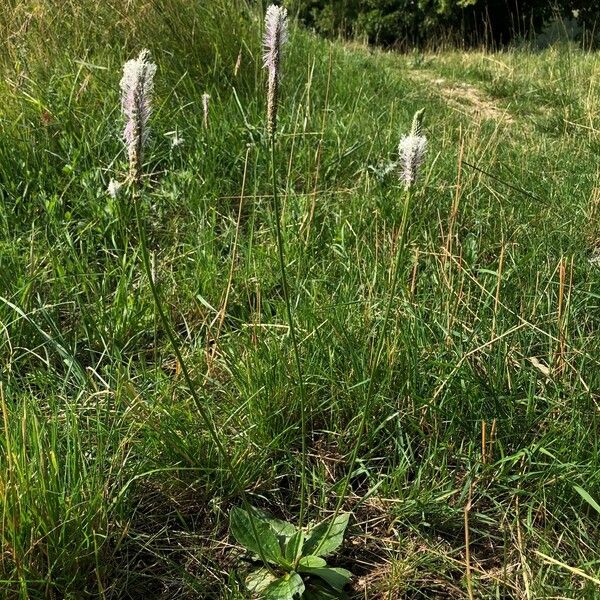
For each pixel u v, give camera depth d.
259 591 0.44
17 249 0.72
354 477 0.54
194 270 0.73
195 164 0.91
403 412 0.56
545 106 1.69
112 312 0.66
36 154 0.86
